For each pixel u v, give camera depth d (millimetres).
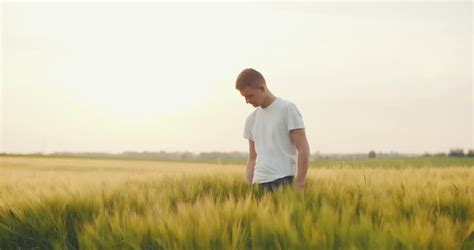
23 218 3516
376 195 3910
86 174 7211
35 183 5449
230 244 2432
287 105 3957
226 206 2922
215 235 2520
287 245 2408
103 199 3975
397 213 2947
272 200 3352
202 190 4801
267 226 2547
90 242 2791
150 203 3734
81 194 3916
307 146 3902
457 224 2689
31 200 3736
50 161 30125
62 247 3178
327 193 3955
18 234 3441
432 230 2338
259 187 4191
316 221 2631
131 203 3848
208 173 6027
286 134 3980
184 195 4492
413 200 3377
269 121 4027
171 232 2572
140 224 2793
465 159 31109
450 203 3477
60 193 3867
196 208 2936
